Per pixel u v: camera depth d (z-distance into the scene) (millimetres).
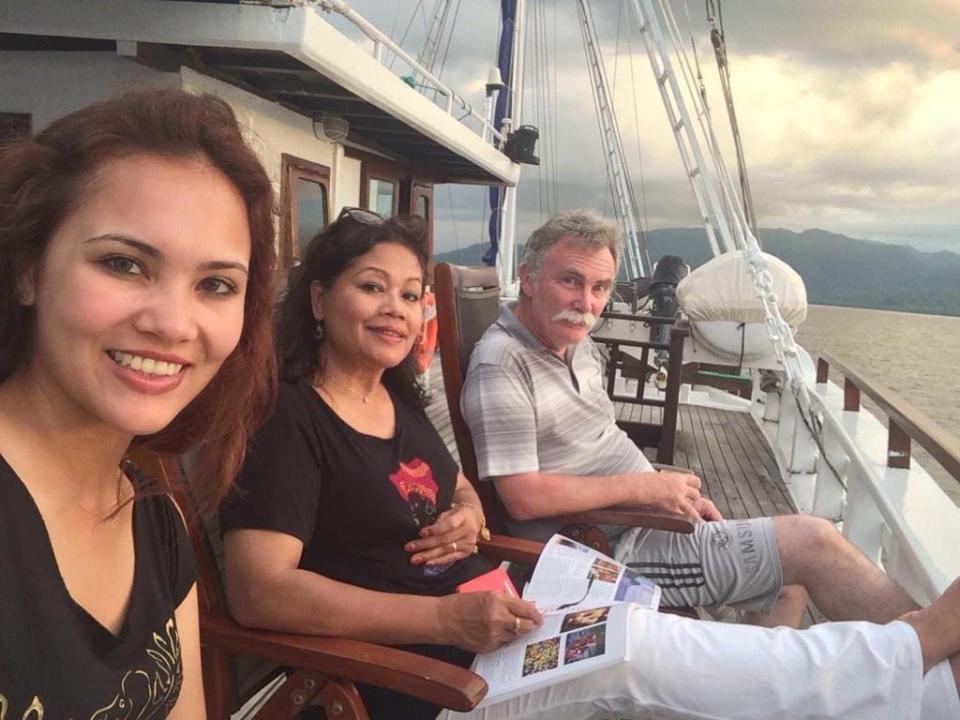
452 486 1191
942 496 1617
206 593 942
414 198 4371
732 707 916
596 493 1352
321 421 1006
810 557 1313
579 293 1366
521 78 6293
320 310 1076
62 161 465
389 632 907
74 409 508
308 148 2967
